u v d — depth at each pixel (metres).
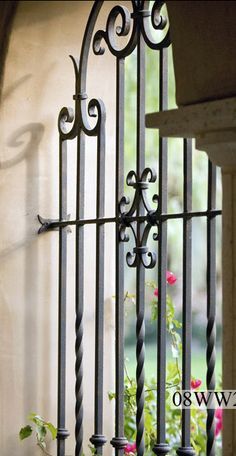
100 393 4.03
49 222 4.45
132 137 9.40
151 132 9.41
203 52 3.01
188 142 3.56
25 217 4.40
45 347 4.44
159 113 3.14
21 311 4.38
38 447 4.36
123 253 3.89
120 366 3.89
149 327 11.91
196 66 3.04
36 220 4.43
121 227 3.87
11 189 4.38
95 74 4.49
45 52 4.42
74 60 4.18
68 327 4.45
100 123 4.01
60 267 4.27
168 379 4.49
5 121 4.37
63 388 4.25
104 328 4.46
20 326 4.38
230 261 3.14
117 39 4.49
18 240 4.38
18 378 4.36
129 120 9.24
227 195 3.14
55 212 4.48
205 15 2.99
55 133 4.49
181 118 3.07
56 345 4.46
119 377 3.88
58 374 4.27
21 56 4.38
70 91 4.50
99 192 4.03
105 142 4.25
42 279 4.44
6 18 4.29
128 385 4.70
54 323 4.46
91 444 4.43
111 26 3.99
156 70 8.91
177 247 10.03
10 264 4.36
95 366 4.04
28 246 4.40
